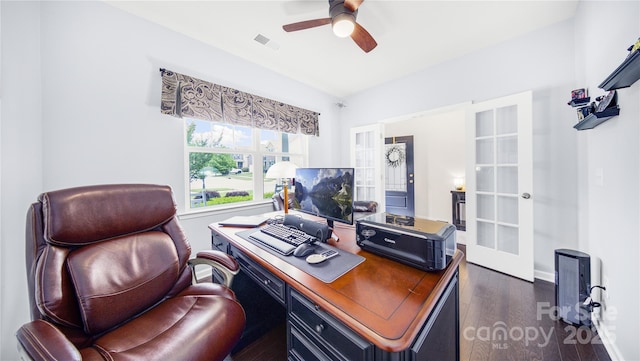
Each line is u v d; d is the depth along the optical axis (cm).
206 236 256
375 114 375
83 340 88
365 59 285
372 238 111
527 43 229
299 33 232
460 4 192
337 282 83
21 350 63
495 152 247
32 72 155
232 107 266
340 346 68
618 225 130
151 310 105
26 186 149
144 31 210
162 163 224
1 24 132
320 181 141
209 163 277
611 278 138
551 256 220
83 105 183
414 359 62
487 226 259
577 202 204
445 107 290
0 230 129
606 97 139
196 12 202
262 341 154
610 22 140
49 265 86
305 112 358
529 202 222
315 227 129
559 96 213
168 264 117
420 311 66
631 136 117
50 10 168
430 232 95
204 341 85
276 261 104
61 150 174
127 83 203
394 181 501
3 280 130
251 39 243
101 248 101
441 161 448
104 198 105
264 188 329
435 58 282
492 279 229
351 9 172
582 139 196
